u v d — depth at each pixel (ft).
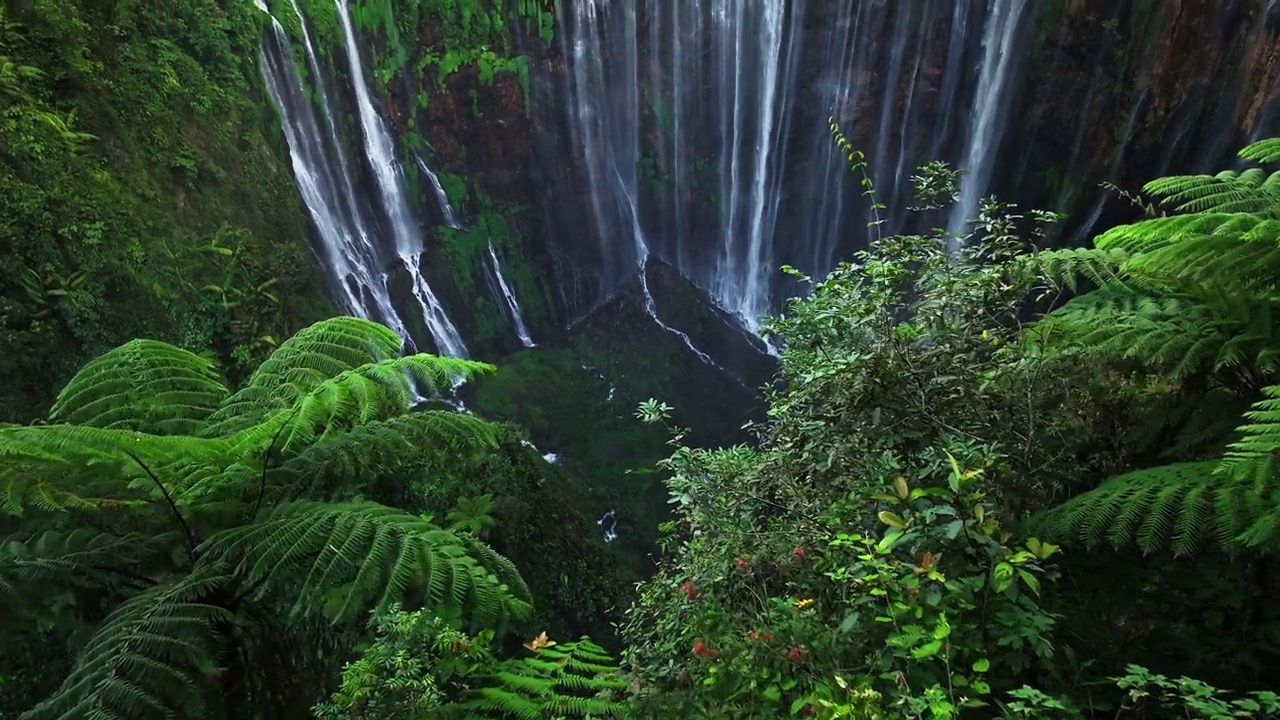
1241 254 8.73
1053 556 8.70
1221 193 10.36
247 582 8.00
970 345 11.02
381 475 12.97
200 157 26.09
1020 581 7.79
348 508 8.71
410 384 9.66
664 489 36.50
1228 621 7.89
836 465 10.70
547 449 37.58
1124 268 10.27
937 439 10.00
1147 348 9.22
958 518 7.27
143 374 10.34
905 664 7.23
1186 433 9.25
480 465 22.80
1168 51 34.35
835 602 8.87
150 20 26.48
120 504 8.46
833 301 11.96
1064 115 38.47
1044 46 37.83
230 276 24.30
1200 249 9.00
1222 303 9.35
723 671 8.34
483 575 8.02
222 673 9.27
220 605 8.83
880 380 10.42
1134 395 10.11
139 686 7.22
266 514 8.96
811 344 12.23
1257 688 7.36
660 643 10.29
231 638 9.29
